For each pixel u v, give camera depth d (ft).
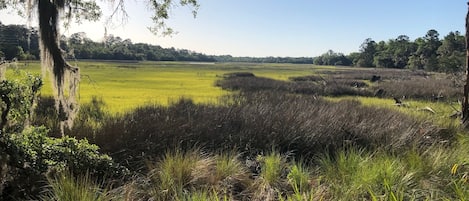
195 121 29.43
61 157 17.52
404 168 19.45
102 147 23.56
